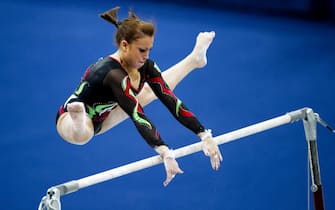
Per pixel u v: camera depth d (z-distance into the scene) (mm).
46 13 39562
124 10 40531
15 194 23859
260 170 25750
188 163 26328
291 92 31812
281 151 26984
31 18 38688
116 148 27047
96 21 38812
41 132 27969
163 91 14977
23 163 25797
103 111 15305
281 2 41469
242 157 26609
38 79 32125
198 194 24266
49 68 33250
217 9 42000
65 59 34156
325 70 34281
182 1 42750
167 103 14836
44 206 14492
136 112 13891
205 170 25828
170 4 42469
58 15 39375
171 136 27781
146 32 13945
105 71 14391
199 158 26719
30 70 33000
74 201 23875
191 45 35938
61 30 37406
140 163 15016
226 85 32312
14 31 36906
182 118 14625
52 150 26734
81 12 40031
